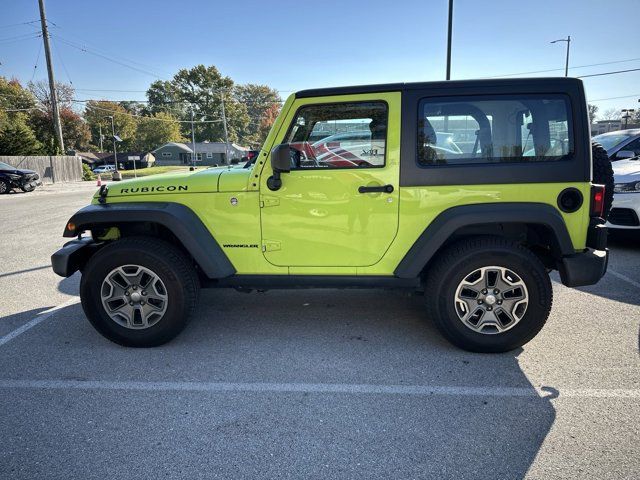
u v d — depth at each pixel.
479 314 3.39
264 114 113.62
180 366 3.32
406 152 3.32
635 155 6.90
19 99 62.59
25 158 26.42
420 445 2.40
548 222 3.19
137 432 2.54
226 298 4.82
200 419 2.66
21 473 2.23
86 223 3.51
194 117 96.31
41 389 3.02
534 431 2.51
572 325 3.95
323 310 4.43
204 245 3.49
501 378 3.08
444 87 3.29
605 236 3.28
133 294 3.54
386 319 4.18
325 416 2.68
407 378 3.11
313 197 3.42
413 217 3.36
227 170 3.87
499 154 3.30
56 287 5.43
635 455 2.29
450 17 12.52
